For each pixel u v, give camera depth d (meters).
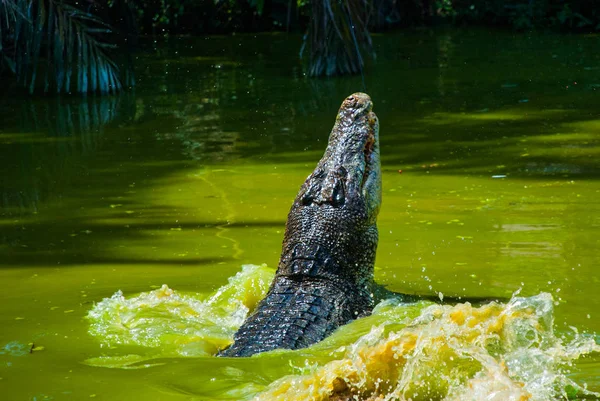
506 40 51.56
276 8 59.69
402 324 12.41
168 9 58.78
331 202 14.47
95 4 40.31
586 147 24.42
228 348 11.88
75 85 38.38
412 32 57.09
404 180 21.45
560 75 38.31
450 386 9.95
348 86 37.16
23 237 17.64
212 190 21.06
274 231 17.67
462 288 13.88
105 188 21.56
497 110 30.92
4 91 38.00
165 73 43.09
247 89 37.44
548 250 15.52
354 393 9.98
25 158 25.30
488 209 18.45
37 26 35.88
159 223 18.44
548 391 9.82
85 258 16.22
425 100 33.41
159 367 10.88
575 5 56.19
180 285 14.69
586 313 12.44
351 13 40.22
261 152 25.28
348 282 14.11
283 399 9.73
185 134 28.34
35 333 12.38
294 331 12.15
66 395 9.98
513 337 10.96
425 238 16.62
